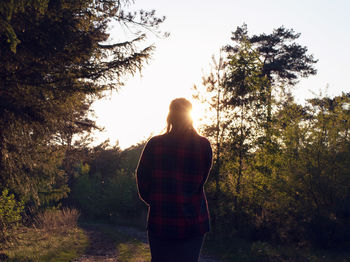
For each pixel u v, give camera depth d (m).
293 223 12.19
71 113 9.41
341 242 10.77
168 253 1.68
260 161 13.45
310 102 13.20
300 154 12.89
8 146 8.91
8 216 9.25
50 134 9.25
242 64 13.77
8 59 7.25
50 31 7.26
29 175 10.09
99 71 8.63
